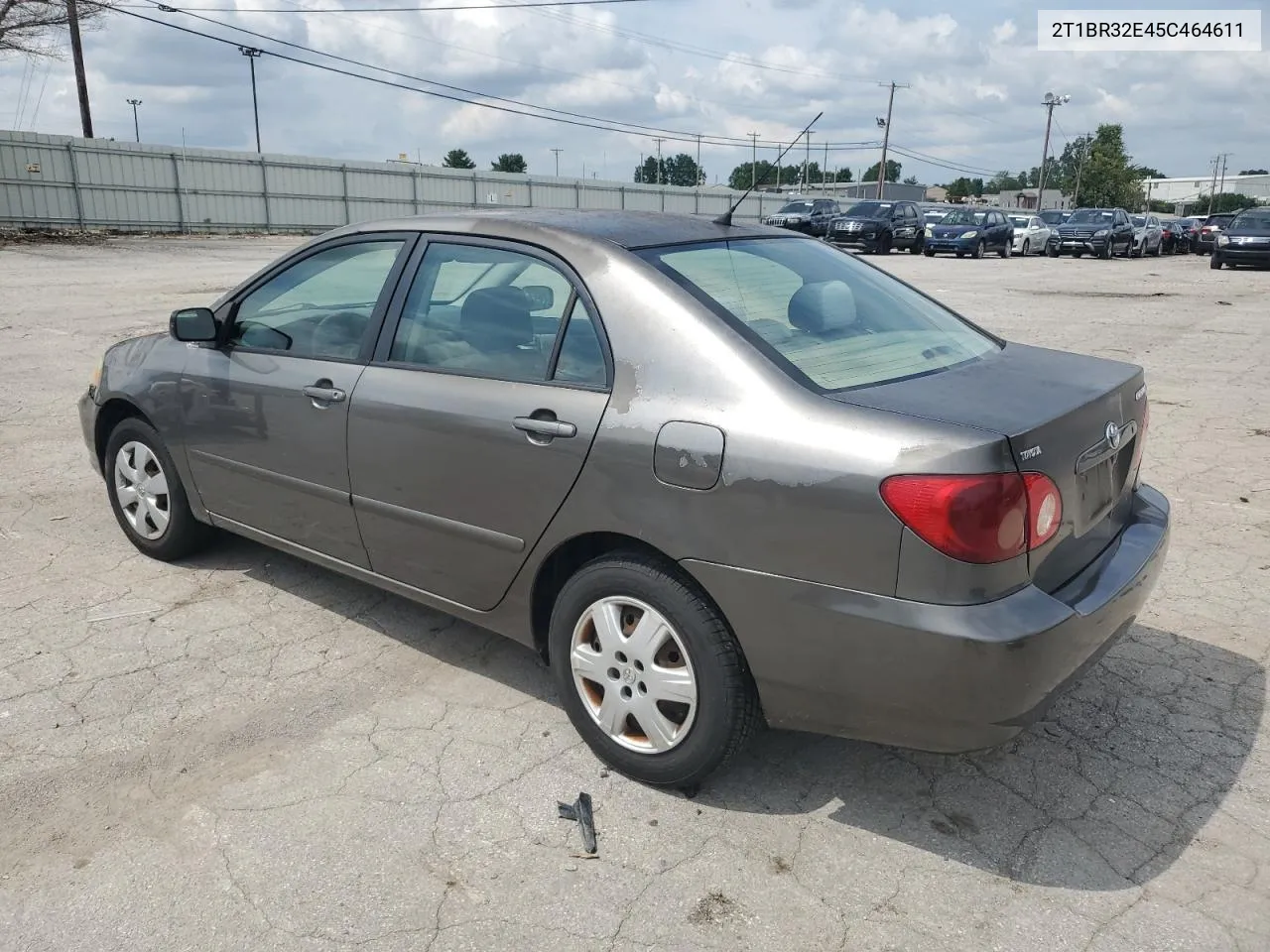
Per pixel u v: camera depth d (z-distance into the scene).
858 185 70.88
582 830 2.90
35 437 7.06
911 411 2.66
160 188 37.72
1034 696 2.58
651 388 2.92
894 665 2.57
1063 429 2.74
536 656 3.97
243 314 4.21
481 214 3.63
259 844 2.83
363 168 44.31
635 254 3.18
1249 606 4.45
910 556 2.52
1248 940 2.51
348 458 3.68
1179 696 3.69
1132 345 12.06
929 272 24.77
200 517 4.52
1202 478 6.36
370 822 2.93
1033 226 35.03
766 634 2.74
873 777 3.19
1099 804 3.06
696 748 2.94
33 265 21.86
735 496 2.72
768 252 3.59
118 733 3.36
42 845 2.81
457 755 3.28
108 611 4.29
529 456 3.13
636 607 3.02
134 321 12.86
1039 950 2.48
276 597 4.46
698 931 2.53
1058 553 2.77
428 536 3.51
